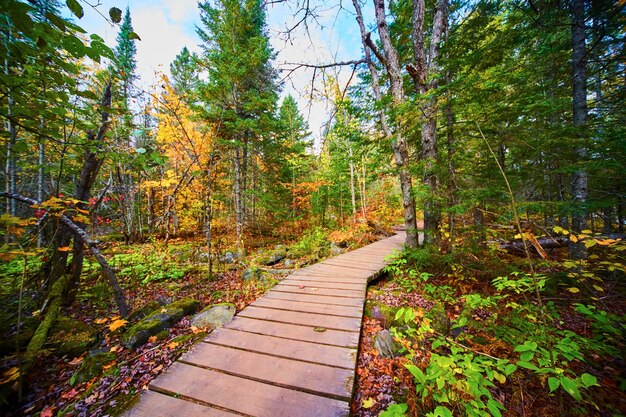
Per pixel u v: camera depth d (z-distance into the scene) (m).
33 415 2.15
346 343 2.71
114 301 4.52
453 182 4.51
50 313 3.40
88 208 4.18
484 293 4.04
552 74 6.89
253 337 2.86
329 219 14.76
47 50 1.88
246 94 9.84
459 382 1.54
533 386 2.28
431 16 6.67
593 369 2.56
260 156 12.45
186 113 9.13
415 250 5.08
